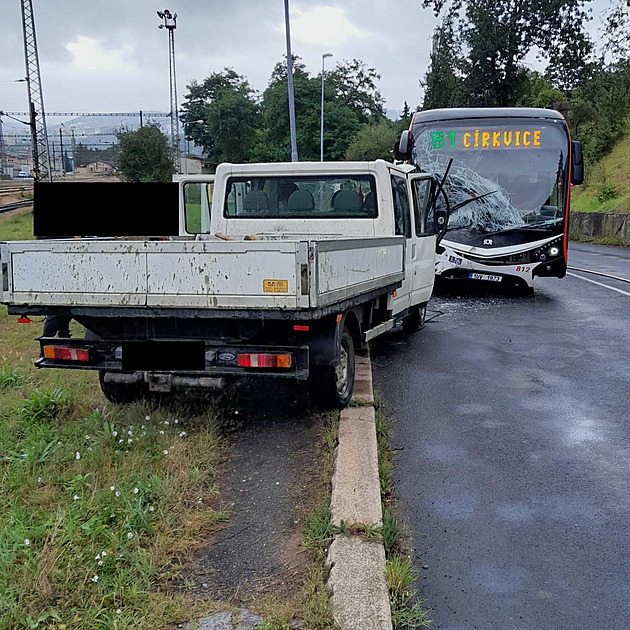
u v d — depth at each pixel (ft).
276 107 207.92
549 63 130.62
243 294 16.19
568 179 44.06
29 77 125.08
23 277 17.58
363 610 10.57
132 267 16.79
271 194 26.30
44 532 12.65
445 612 11.07
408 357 28.76
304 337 18.60
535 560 12.65
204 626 10.36
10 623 10.18
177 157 149.79
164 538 12.82
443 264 45.42
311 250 15.72
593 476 16.46
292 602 10.87
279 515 14.03
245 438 18.48
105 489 14.38
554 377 25.58
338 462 15.90
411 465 17.10
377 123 241.96
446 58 134.51
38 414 19.49
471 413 21.27
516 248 44.45
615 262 73.10
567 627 10.70
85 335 18.72
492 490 15.64
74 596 10.87
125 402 20.39
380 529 12.77
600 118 142.41
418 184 30.17
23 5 124.98
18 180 317.22
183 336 17.83
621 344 31.37
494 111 44.91
